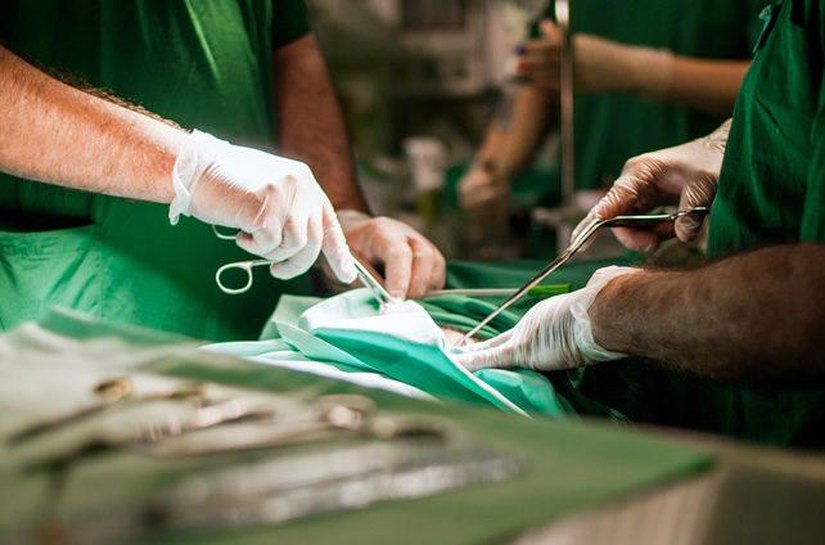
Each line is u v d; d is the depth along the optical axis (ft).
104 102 5.15
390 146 12.34
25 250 5.54
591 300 4.41
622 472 2.45
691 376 4.44
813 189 3.82
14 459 2.54
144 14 5.98
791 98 4.21
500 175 10.18
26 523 2.20
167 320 6.20
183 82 6.14
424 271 5.91
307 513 2.21
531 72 9.06
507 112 10.30
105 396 2.95
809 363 3.52
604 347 4.34
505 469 2.45
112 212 5.88
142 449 2.55
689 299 3.86
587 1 9.45
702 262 4.28
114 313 5.98
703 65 8.91
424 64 12.25
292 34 7.06
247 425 2.73
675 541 2.39
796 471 2.48
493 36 11.99
